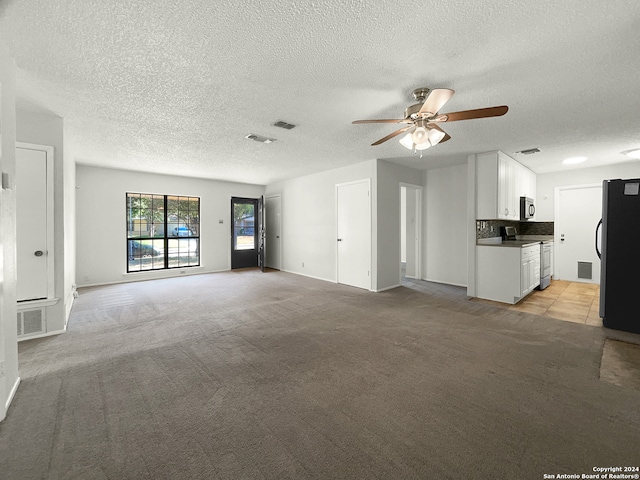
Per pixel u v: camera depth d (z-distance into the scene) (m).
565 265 5.86
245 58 2.01
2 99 1.80
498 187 4.41
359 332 3.12
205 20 1.64
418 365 2.38
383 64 2.08
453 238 5.66
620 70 2.14
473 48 1.89
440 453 1.46
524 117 3.03
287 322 3.45
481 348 2.71
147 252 6.27
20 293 2.91
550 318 3.60
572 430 1.61
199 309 3.97
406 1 1.49
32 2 1.50
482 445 1.51
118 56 1.99
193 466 1.38
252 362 2.44
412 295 4.78
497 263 4.39
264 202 7.57
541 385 2.08
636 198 3.08
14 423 1.67
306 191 6.54
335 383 2.11
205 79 2.30
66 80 2.31
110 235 5.72
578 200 5.70
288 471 1.35
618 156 4.68
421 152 4.25
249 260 7.90
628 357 2.52
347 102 2.70
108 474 1.33
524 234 6.34
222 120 3.15
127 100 2.67
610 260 3.23
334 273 5.88
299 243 6.77
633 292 3.10
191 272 6.77
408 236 6.46
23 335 2.90
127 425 1.67
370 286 5.14
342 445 1.51
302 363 2.42
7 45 1.85
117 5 1.52
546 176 6.00
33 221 2.96
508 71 2.16
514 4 1.50
